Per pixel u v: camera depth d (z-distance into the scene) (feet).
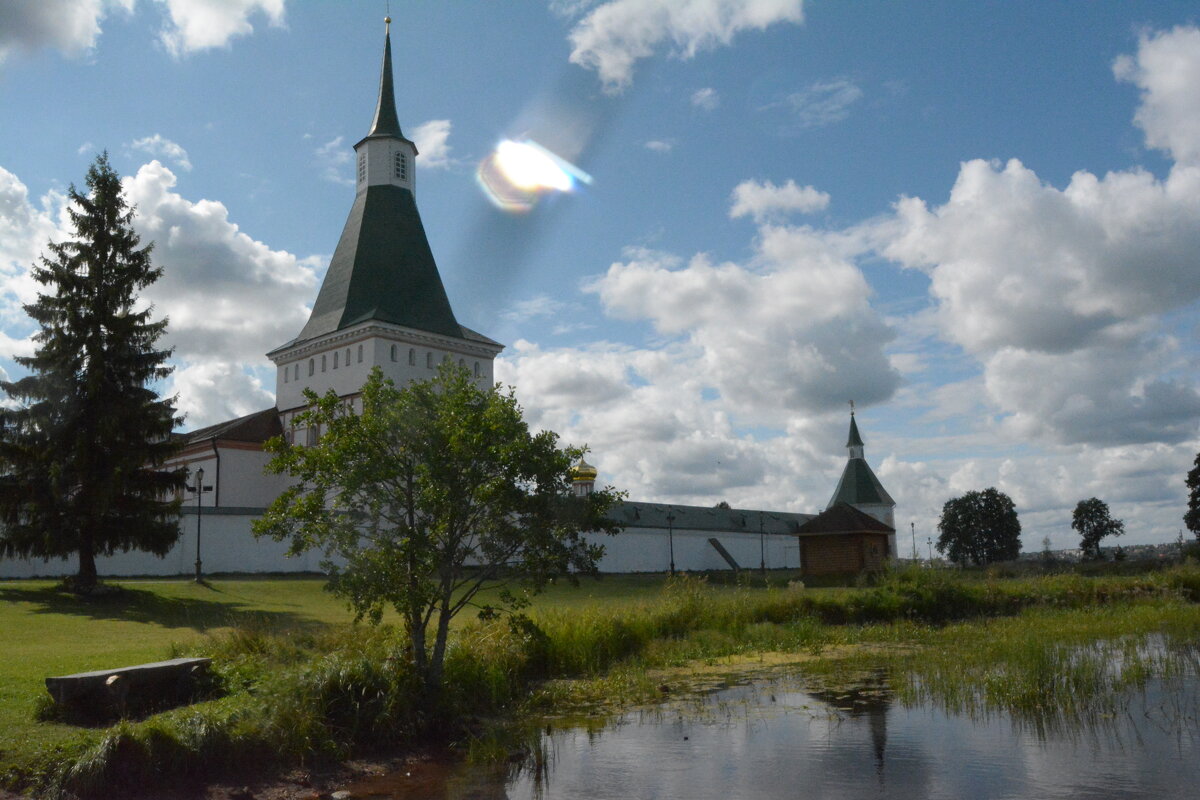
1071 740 47.57
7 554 124.36
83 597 118.73
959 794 38.78
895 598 115.14
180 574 161.99
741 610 103.50
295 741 44.21
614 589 164.14
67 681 43.75
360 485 53.26
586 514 55.36
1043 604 124.57
